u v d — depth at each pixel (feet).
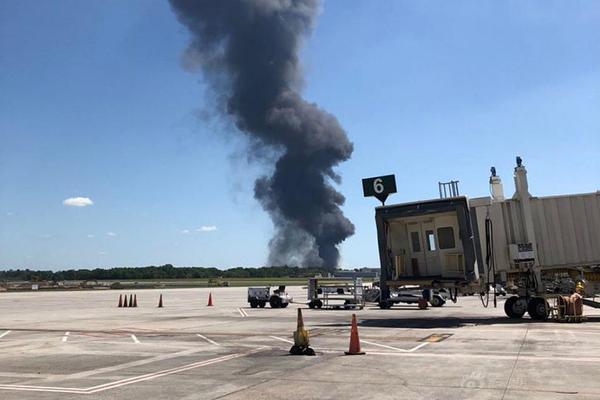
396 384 28.37
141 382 30.58
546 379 29.25
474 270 66.18
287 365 35.55
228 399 25.35
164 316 92.07
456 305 118.93
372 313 93.91
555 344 44.52
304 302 144.15
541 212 72.18
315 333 57.47
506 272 71.26
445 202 67.92
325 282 124.16
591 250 72.43
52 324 76.84
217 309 113.50
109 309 117.60
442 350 41.98
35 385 30.19
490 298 150.82
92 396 26.81
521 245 70.44
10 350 47.29
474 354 39.40
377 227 72.33
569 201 73.10
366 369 33.35
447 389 26.89
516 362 35.37
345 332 58.23
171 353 43.60
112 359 40.65
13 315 98.99
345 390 26.96
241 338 54.44
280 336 55.93
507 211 72.28
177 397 26.12
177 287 361.51
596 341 46.34
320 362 36.65
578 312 65.51
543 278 75.00
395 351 41.81
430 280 69.00
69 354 44.04
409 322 71.05
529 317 75.36
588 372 31.37
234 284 441.27
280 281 538.88
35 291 296.10
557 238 71.92
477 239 69.97
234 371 33.65
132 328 68.49
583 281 73.61
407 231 74.33
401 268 73.87
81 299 178.60
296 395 25.94
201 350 45.11
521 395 25.26
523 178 72.33
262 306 121.49
